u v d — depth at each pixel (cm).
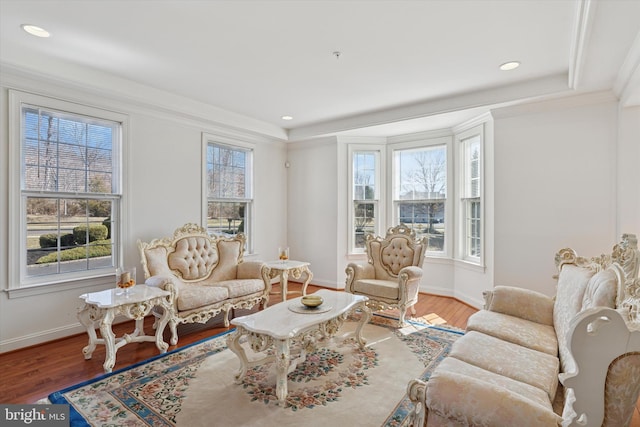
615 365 100
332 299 296
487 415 112
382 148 544
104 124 364
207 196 466
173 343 309
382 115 457
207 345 309
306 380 242
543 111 361
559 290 234
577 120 345
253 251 536
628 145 316
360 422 193
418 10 225
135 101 365
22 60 280
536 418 106
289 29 250
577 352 102
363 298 301
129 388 230
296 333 222
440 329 349
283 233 593
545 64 307
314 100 413
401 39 264
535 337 209
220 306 351
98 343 279
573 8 221
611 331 99
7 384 238
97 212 360
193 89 377
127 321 380
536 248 367
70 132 339
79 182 346
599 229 337
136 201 386
